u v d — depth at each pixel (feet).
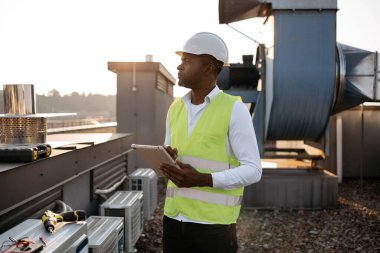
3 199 7.63
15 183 8.10
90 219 11.63
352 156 35.68
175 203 7.45
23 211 9.00
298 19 23.63
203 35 7.29
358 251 17.20
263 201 25.07
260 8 24.57
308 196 25.00
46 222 6.90
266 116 25.81
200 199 7.18
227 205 7.23
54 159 10.20
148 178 17.74
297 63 23.68
